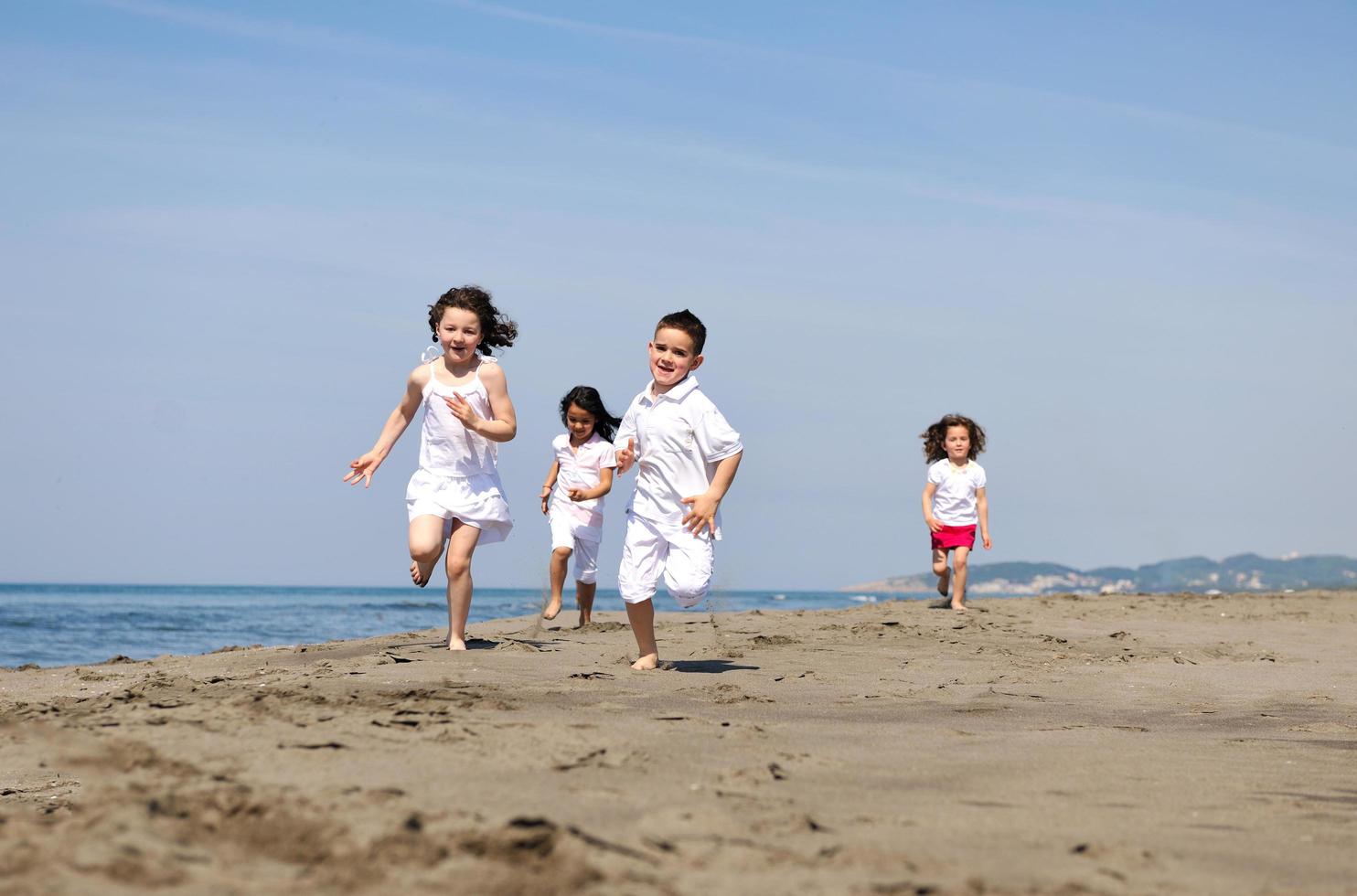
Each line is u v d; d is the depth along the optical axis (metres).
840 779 3.08
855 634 8.90
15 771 3.66
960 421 12.19
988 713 4.78
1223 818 2.79
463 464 6.91
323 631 17.34
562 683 5.19
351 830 2.29
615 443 6.21
